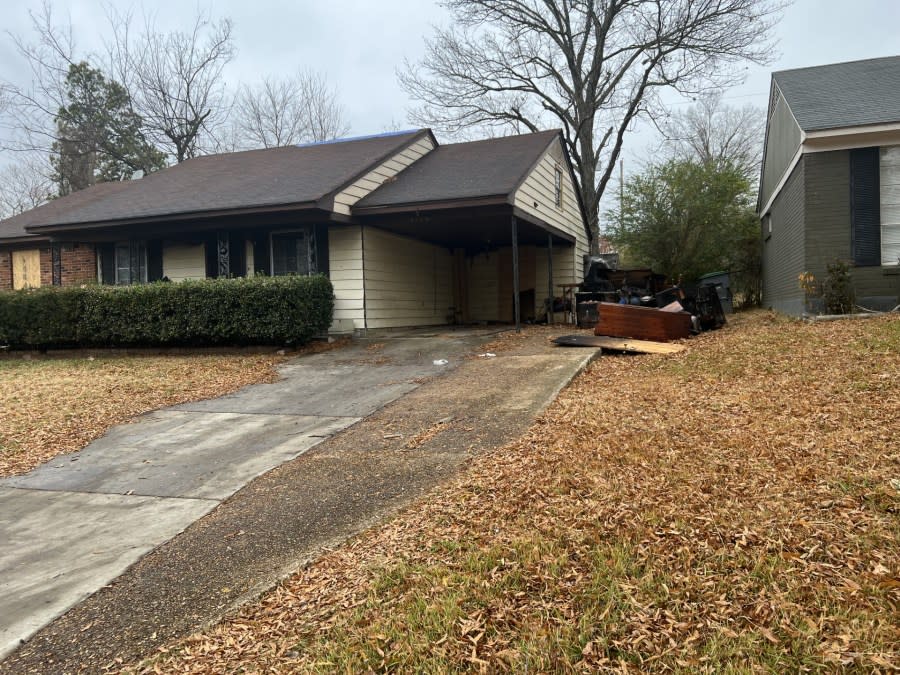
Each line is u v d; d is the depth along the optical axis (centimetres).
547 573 287
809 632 230
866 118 1026
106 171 3034
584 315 1360
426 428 568
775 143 1488
